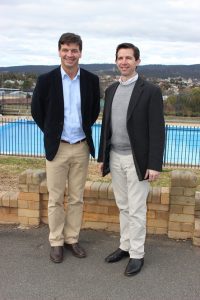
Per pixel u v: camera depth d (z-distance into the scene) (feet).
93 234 15.92
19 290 12.03
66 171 13.88
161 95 12.48
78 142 13.62
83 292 11.98
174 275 12.96
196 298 11.75
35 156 45.37
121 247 13.96
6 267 13.32
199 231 14.76
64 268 13.32
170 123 81.87
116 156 13.14
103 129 13.39
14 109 98.02
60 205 14.05
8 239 15.40
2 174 31.71
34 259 13.89
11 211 16.70
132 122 12.47
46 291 12.00
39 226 16.51
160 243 15.16
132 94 12.45
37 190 16.15
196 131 62.39
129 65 12.32
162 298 11.71
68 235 14.46
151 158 12.41
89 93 13.38
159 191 15.53
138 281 12.59
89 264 13.62
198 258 14.11
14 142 60.39
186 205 15.11
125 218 13.70
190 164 44.09
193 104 95.96
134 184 12.85
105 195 15.83
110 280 12.64
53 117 13.25
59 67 13.28
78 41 12.65
